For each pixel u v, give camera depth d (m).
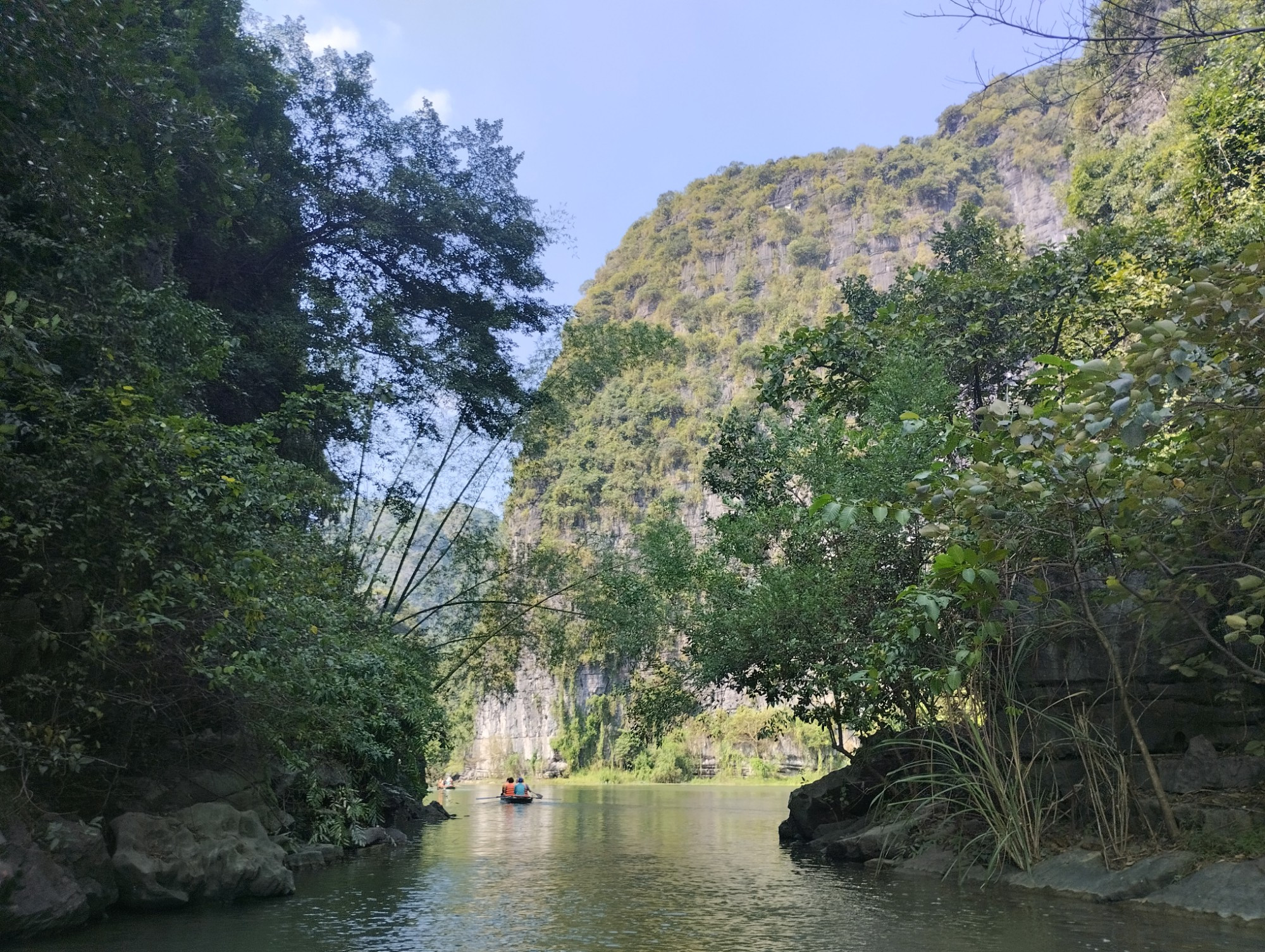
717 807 27.75
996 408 6.26
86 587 7.03
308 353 17.23
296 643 8.64
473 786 68.56
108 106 9.16
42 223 8.09
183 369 9.45
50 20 7.67
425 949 5.80
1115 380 5.35
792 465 13.62
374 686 12.17
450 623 21.55
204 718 9.22
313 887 8.92
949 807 10.23
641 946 5.94
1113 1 5.13
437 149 21.28
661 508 18.47
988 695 9.23
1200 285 5.22
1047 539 8.58
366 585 18.39
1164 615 7.72
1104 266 13.91
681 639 23.72
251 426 8.26
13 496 6.52
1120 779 7.97
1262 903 6.24
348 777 13.46
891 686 11.48
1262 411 5.71
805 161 153.12
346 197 19.36
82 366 7.96
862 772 12.49
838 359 13.91
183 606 7.55
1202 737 8.16
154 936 6.10
